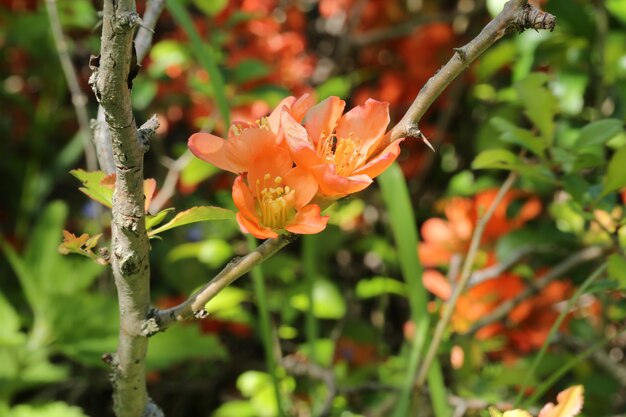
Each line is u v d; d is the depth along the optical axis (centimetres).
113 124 57
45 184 137
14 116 149
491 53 104
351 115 60
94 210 114
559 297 101
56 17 94
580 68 101
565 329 102
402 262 80
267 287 120
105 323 97
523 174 80
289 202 58
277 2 141
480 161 78
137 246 59
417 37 128
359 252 138
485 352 105
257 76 106
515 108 109
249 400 119
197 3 109
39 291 102
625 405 111
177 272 121
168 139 141
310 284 89
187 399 129
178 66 114
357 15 137
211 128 110
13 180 147
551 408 64
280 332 111
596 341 98
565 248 99
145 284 60
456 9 141
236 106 111
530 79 77
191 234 127
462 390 94
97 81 56
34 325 100
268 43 122
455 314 97
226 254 112
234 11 117
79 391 121
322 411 88
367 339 117
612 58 100
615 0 96
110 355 63
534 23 57
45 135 143
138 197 58
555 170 82
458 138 134
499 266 93
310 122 60
